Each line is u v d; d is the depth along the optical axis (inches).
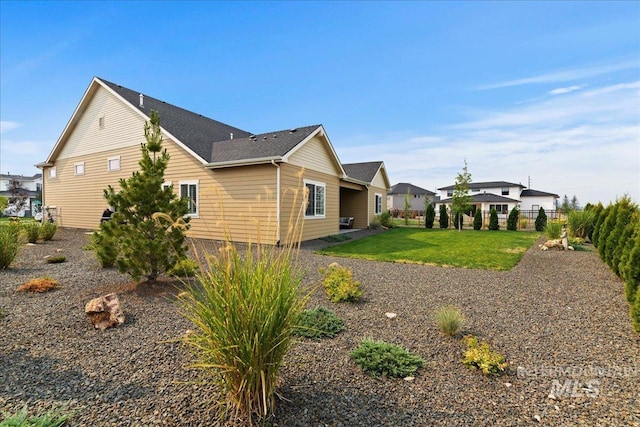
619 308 177.0
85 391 94.8
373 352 116.5
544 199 1478.8
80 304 168.6
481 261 317.7
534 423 85.7
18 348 121.8
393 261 319.3
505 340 137.6
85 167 585.0
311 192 484.7
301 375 106.0
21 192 1379.2
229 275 82.7
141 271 191.0
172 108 597.9
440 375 109.7
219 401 89.4
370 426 82.7
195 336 93.0
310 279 236.4
